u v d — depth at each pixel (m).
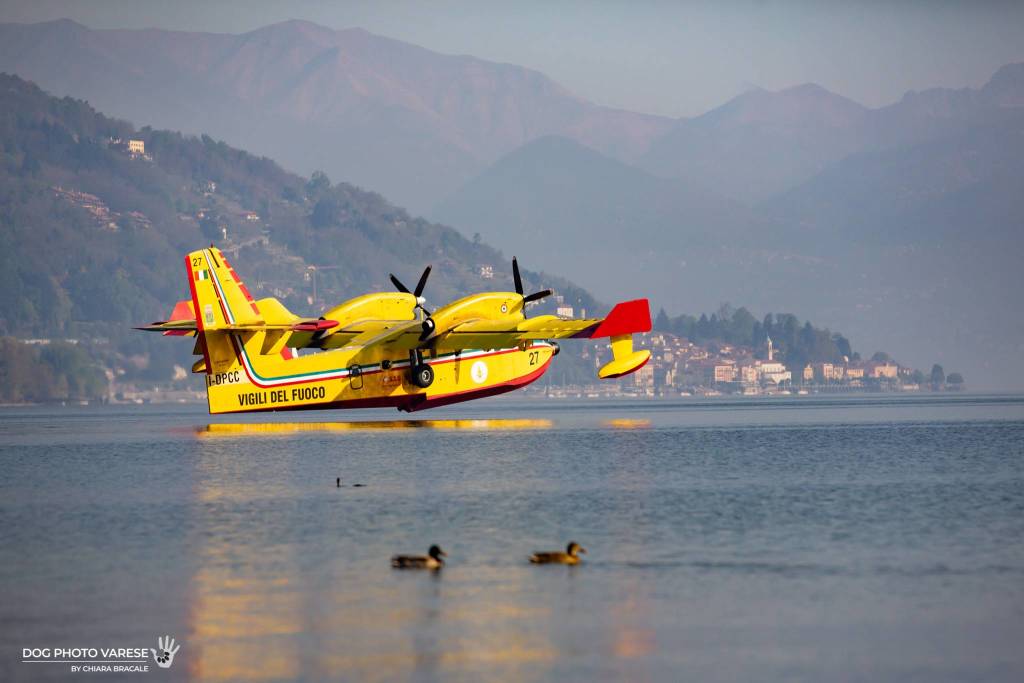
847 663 73.56
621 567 98.56
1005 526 116.75
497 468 176.50
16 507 139.75
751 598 88.00
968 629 79.94
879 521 120.38
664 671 72.38
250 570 99.00
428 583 93.50
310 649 76.81
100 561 103.62
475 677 71.50
